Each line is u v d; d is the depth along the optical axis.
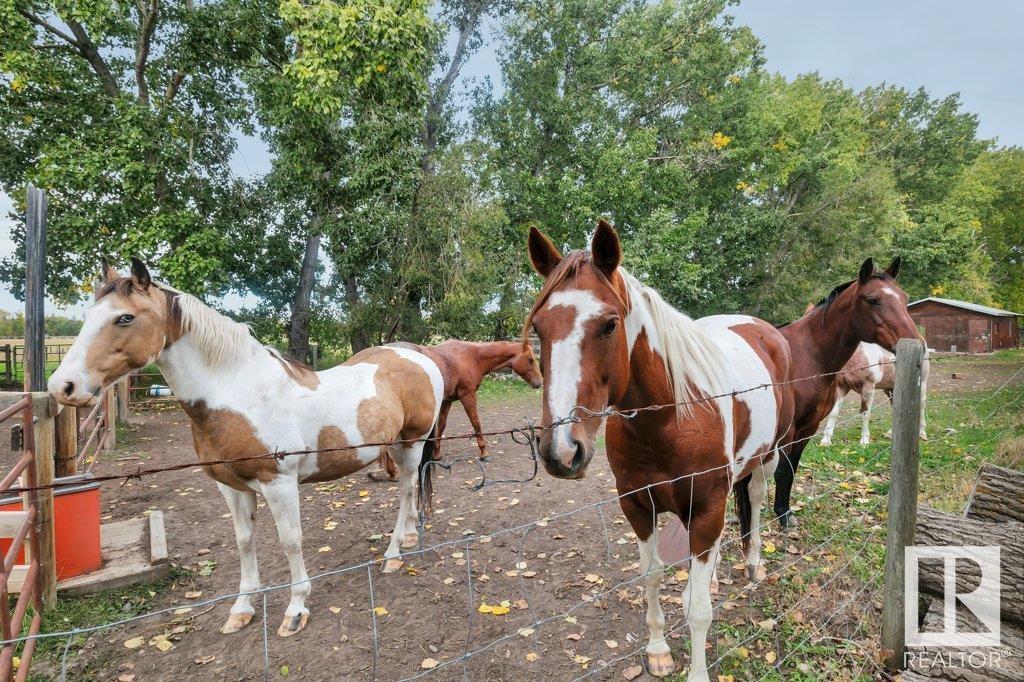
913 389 2.18
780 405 2.95
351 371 3.47
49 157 9.58
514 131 16.97
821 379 3.65
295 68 8.98
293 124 10.91
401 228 12.12
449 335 13.61
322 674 2.60
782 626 2.71
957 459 4.89
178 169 10.84
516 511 4.66
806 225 23.98
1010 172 38.53
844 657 2.41
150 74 11.55
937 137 34.22
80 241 10.12
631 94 18.39
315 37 9.01
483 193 13.32
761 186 20.28
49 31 10.38
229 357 2.83
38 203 3.19
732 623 2.78
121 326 2.54
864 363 5.91
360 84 9.34
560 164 17.78
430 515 4.44
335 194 11.52
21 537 2.49
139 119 10.01
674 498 2.21
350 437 3.19
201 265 10.12
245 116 12.24
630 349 1.95
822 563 3.31
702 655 2.19
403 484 3.79
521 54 17.19
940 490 4.01
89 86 10.84
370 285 13.88
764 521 3.93
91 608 3.14
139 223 10.09
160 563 3.51
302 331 14.93
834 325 3.77
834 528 3.77
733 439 2.29
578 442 1.57
